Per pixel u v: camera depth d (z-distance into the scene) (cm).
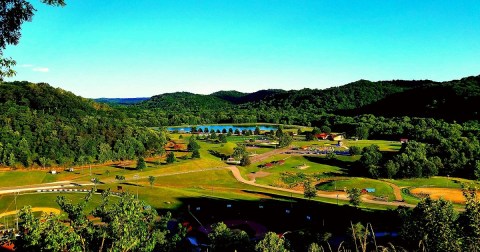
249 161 16950
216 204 10125
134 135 19488
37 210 8944
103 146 17638
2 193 10919
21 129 16788
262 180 14638
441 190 12675
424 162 14962
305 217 8956
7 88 19988
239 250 5122
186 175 14850
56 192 10738
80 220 2534
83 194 10356
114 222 2367
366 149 18112
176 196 10694
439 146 16425
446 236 1858
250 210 9669
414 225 2125
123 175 14712
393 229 6938
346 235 6244
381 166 15550
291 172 15975
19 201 9725
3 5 1777
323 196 12100
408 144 16838
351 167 16800
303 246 6312
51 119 18375
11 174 13862
